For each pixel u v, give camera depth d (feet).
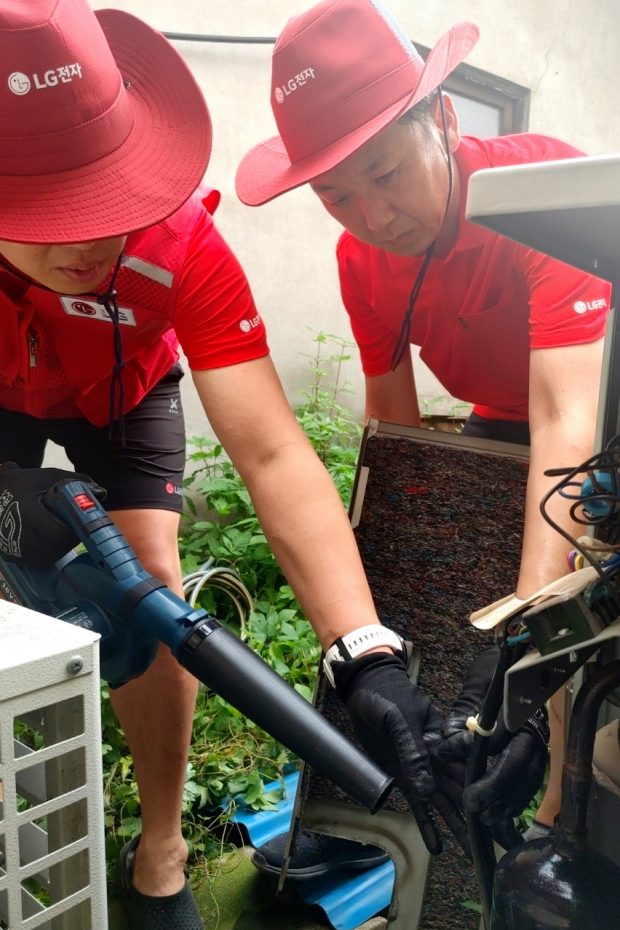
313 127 3.80
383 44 3.71
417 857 3.80
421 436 4.11
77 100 2.75
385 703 2.71
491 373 4.93
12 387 4.46
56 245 2.93
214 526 9.15
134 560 2.95
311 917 4.79
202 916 4.80
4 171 2.80
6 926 2.43
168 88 3.14
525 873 2.07
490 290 4.36
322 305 11.62
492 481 4.03
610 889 2.00
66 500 3.04
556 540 3.28
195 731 6.40
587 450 3.40
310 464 3.48
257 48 10.36
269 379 3.68
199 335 3.69
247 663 2.57
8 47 2.62
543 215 2.04
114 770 5.77
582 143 15.26
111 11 3.15
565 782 2.06
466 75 13.30
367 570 4.18
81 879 2.39
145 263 3.53
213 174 10.32
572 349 3.60
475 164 4.15
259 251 10.91
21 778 2.62
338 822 3.91
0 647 2.21
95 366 4.10
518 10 13.65
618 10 15.30
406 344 5.02
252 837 5.46
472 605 4.04
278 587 8.91
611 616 2.00
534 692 2.09
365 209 3.92
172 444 4.97
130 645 2.88
